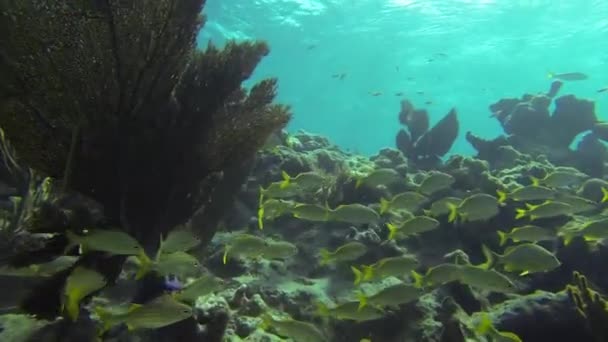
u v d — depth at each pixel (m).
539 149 11.79
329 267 6.33
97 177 4.33
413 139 12.06
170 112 4.58
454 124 11.24
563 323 5.01
